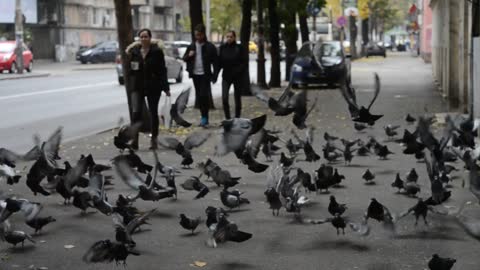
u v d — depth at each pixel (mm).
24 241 8414
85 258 7086
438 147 10250
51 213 9758
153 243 8352
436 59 38875
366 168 12766
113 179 11469
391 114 21547
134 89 14930
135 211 8875
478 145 12703
